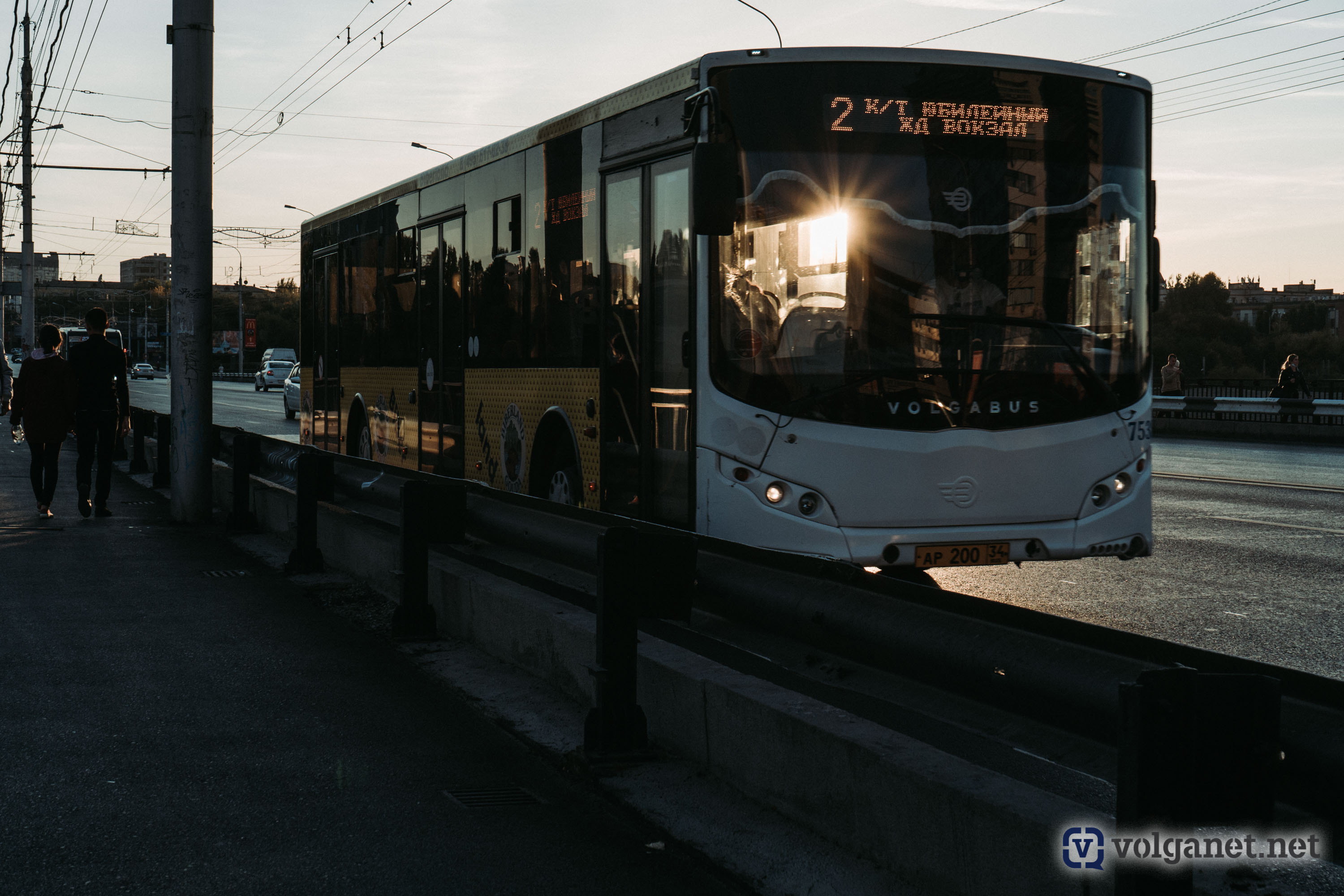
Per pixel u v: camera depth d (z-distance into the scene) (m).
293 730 5.57
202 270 13.04
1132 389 7.99
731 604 5.04
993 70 7.83
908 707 4.08
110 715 5.78
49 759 5.12
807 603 4.57
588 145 9.36
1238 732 2.87
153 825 4.39
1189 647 3.14
